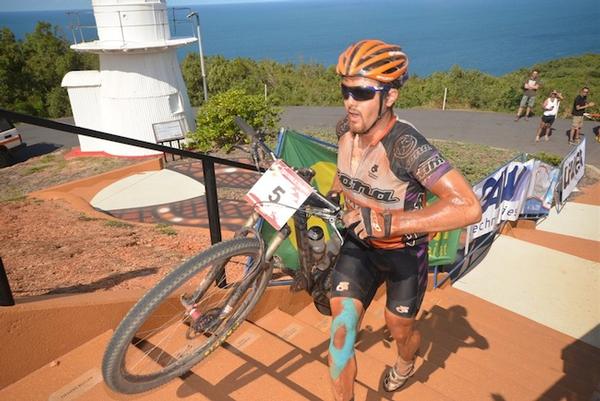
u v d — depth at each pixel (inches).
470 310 212.7
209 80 1387.8
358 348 148.0
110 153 709.3
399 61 79.4
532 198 351.9
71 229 295.1
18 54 1400.1
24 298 107.1
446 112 975.0
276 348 123.5
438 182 78.3
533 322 223.8
